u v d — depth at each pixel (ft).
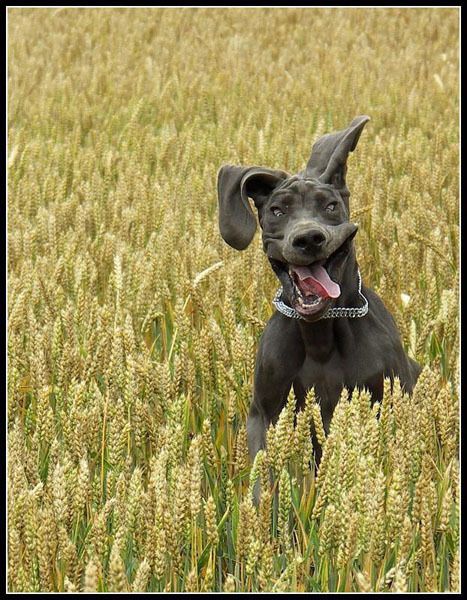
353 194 40.88
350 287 24.94
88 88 70.90
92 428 23.39
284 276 24.38
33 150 54.75
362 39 83.56
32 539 19.35
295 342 25.25
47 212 41.34
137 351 29.78
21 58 79.97
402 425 21.88
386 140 56.49
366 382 25.12
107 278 35.94
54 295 32.07
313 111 62.08
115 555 17.93
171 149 52.95
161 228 40.04
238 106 64.39
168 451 21.70
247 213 24.72
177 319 28.73
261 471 20.89
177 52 80.07
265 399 25.82
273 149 48.44
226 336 29.89
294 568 19.27
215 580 22.24
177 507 19.63
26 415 25.94
